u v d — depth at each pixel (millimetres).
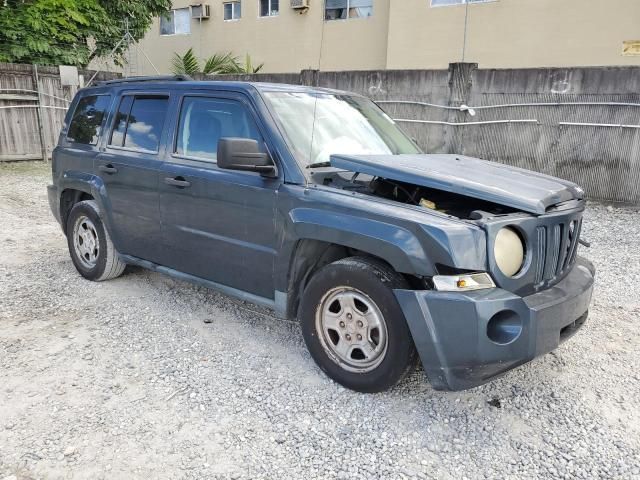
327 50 18031
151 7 18219
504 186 3068
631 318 4523
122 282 5070
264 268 3529
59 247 6309
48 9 14492
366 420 2975
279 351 3758
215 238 3791
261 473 2557
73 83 13852
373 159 3262
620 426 2986
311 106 3916
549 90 9445
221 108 3854
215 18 20812
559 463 2668
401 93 11102
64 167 5137
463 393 3262
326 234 3111
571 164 9453
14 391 3188
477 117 10234
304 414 3020
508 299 2709
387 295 2906
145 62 23109
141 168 4250
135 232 4457
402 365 2941
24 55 14148
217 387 3285
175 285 5016
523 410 3117
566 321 2967
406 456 2697
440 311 2715
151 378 3379
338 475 2553
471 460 2682
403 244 2803
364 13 17141
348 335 3186
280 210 3350
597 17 12641
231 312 4422
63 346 3773
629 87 8750
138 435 2814
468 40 14508
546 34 13375
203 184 3785
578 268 3453
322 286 3223
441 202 3223
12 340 3844
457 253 2674
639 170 8867
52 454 2646
